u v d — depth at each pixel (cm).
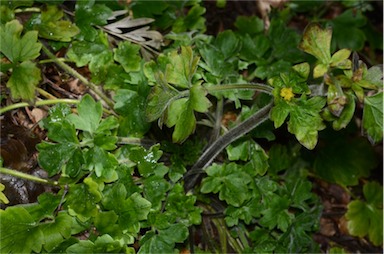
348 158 91
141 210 72
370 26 100
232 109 85
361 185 94
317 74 70
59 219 71
